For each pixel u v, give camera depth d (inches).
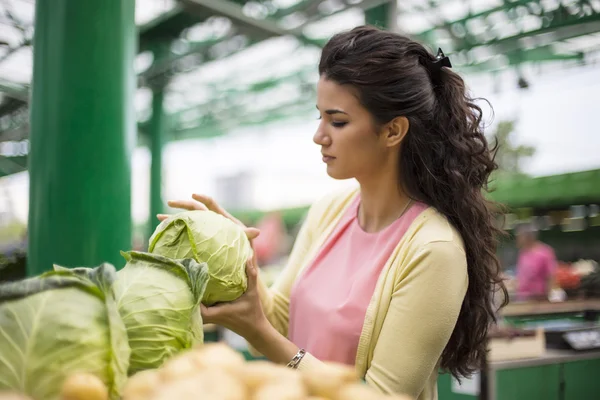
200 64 275.7
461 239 54.9
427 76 56.1
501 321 135.6
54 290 31.8
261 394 24.1
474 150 57.7
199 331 40.8
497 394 113.3
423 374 49.3
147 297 38.2
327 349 54.7
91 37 89.0
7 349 29.2
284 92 347.3
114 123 90.9
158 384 26.4
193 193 59.0
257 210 632.4
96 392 25.9
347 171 55.9
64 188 87.6
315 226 68.1
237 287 51.3
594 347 131.5
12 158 284.8
